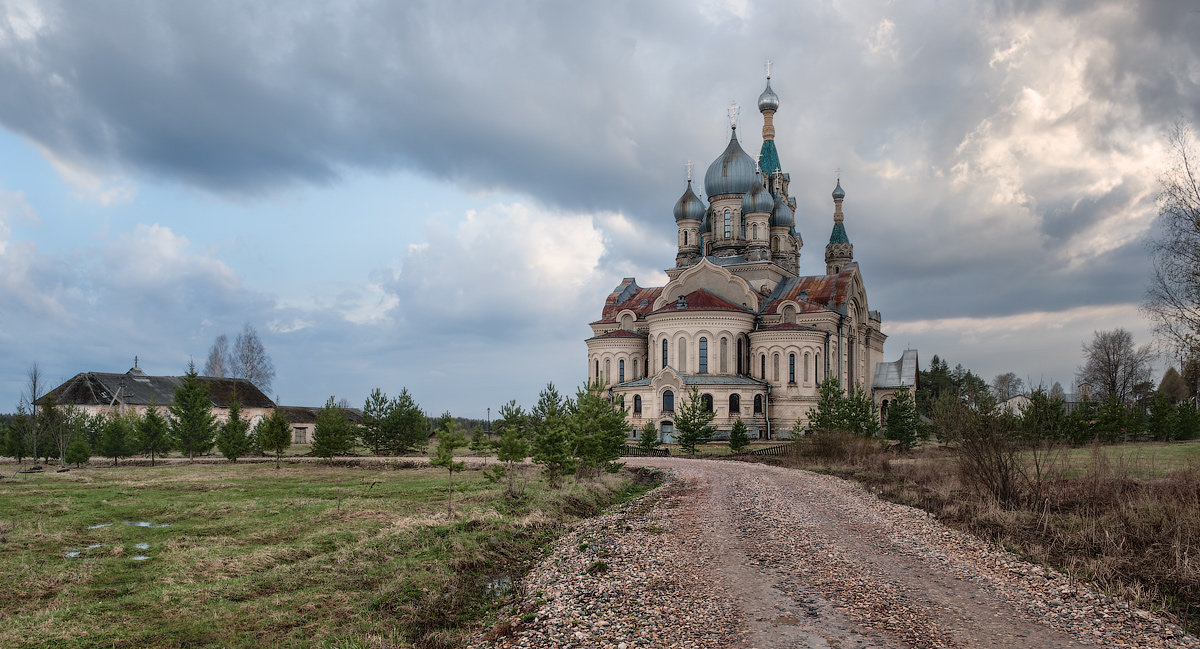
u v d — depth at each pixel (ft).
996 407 120.37
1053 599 67.56
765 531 101.30
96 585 72.79
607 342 346.95
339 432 221.66
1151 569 76.38
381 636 59.93
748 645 56.03
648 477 180.96
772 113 426.92
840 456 205.16
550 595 71.10
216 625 61.46
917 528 102.78
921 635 57.98
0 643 56.39
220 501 128.36
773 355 322.34
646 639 57.77
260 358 435.53
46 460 231.91
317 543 91.76
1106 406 251.39
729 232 385.50
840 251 438.40
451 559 83.61
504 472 147.95
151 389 340.39
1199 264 121.29
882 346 417.90
